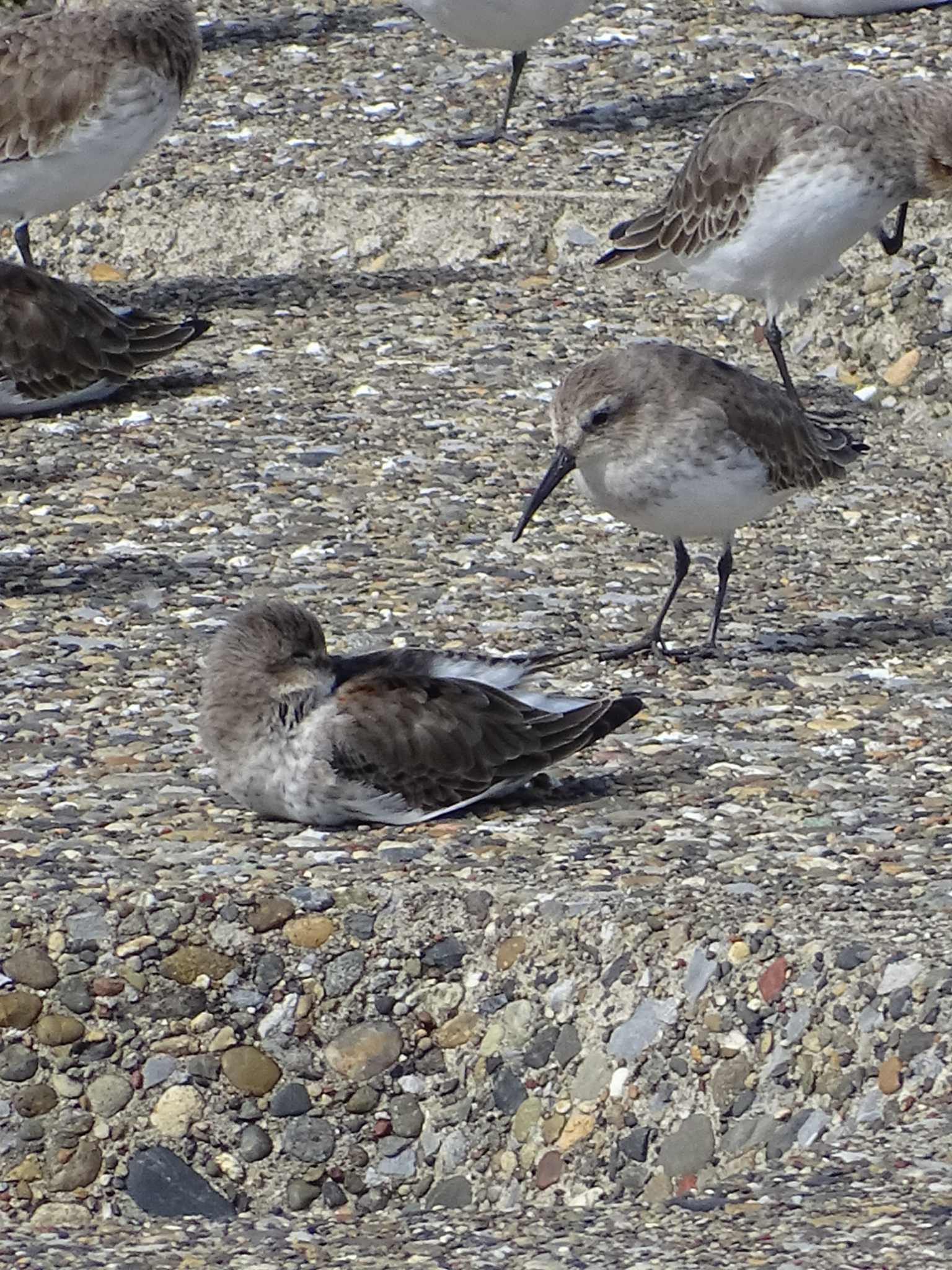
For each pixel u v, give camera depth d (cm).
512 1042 836
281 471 1391
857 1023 808
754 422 1062
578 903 847
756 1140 797
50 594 1204
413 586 1217
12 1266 723
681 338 1634
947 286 1603
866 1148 757
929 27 2042
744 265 1419
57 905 842
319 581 1224
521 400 1511
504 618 1176
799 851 907
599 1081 823
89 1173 824
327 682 912
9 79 1570
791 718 1057
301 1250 732
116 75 1569
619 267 1730
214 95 2012
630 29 2088
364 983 842
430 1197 826
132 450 1429
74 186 1611
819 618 1191
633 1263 675
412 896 852
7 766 987
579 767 998
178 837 910
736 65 1995
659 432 1048
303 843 905
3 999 830
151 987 838
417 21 2175
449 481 1376
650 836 920
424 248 1777
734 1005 820
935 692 1092
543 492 1080
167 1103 832
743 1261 666
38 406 1496
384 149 1884
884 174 1367
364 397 1516
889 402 1548
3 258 1817
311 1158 830
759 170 1378
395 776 905
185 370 1575
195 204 1816
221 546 1277
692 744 1024
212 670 909
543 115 1938
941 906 852
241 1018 839
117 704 1062
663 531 1099
